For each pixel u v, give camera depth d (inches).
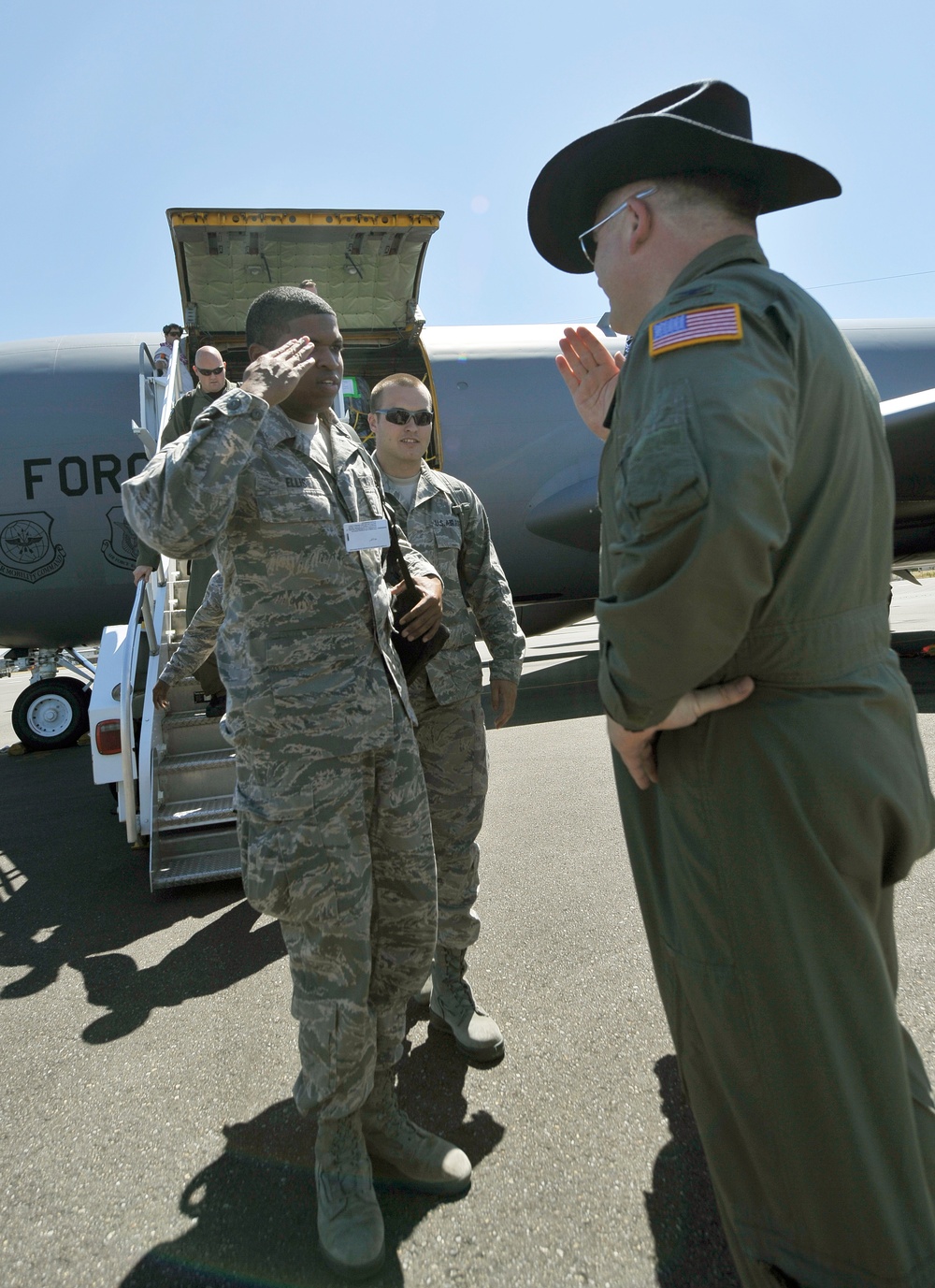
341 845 60.6
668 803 41.4
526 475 305.6
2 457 284.0
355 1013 60.0
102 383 292.2
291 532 61.0
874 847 38.2
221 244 231.1
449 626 86.7
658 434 34.8
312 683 61.0
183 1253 57.5
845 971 37.0
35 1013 95.7
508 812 161.2
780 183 43.3
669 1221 57.0
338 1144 60.7
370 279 258.4
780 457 34.0
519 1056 79.1
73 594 295.9
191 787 140.9
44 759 289.9
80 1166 67.3
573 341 60.4
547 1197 60.4
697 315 36.7
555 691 322.7
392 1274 54.6
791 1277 38.2
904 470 261.6
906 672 277.1
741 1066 38.9
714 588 33.5
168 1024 91.1
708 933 39.7
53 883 144.8
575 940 102.7
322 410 67.2
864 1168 35.9
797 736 37.5
